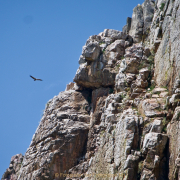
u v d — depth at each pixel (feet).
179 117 140.05
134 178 140.97
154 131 145.48
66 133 185.68
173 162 135.33
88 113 194.90
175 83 151.74
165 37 175.11
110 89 191.62
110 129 162.91
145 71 178.19
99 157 161.58
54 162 181.78
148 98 160.97
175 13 171.83
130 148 146.92
